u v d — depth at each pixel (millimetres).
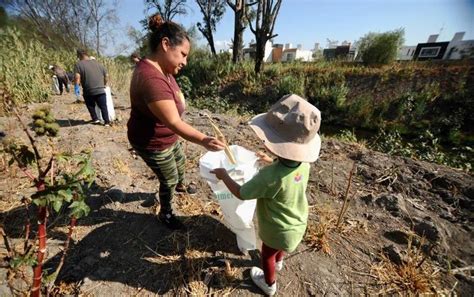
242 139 4621
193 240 2283
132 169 3416
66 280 1918
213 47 22969
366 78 12398
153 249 2188
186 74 16922
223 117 6066
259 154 2131
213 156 2086
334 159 3891
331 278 2006
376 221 2611
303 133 1425
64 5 22125
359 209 2789
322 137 4836
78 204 1446
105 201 2672
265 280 1813
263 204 1630
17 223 2375
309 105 1442
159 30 1709
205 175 1980
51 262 2023
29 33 19797
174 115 1688
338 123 11172
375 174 3418
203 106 10062
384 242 2365
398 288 1949
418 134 9438
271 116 1512
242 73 15320
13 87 6680
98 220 2459
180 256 2137
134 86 1736
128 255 2121
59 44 22516
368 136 10008
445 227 2527
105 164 3408
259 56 14648
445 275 2055
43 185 1372
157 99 1626
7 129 4504
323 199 2936
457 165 5102
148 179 3213
